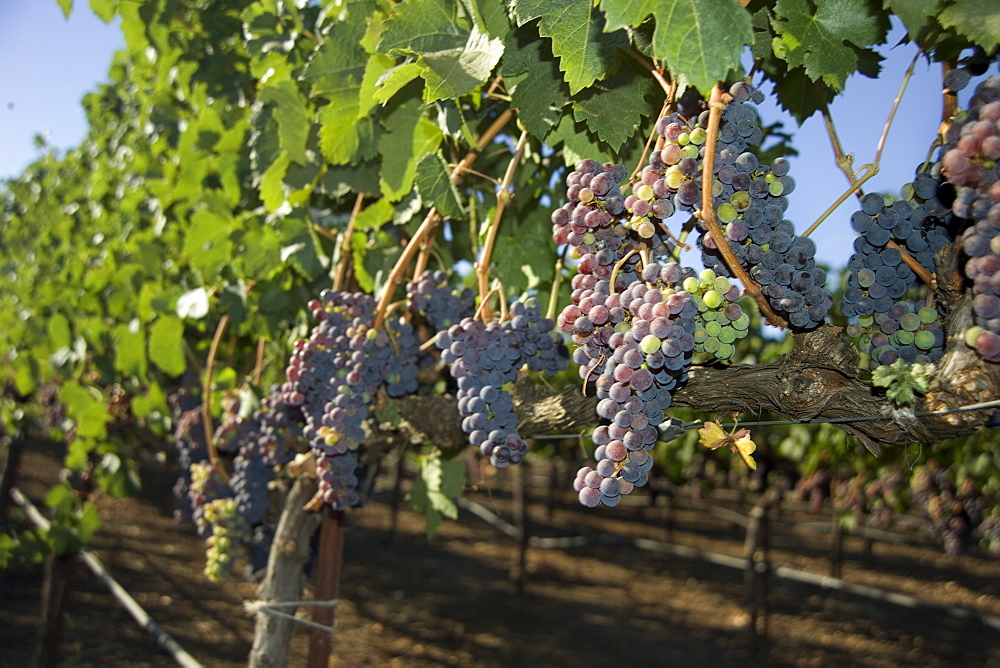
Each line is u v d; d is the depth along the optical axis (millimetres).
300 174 2551
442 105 1839
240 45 3404
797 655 8602
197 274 3400
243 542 3053
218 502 2879
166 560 9914
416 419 2125
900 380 1202
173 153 4145
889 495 8391
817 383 1312
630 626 9273
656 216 1262
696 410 1465
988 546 8242
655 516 18250
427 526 2658
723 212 1235
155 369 4094
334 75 2072
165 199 3947
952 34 1326
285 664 2582
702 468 11055
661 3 1062
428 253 2258
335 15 2473
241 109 3334
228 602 8602
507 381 1679
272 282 2902
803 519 18453
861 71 1626
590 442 2113
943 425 1189
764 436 8242
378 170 2402
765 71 1678
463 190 2510
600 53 1380
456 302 2010
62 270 6051
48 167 9250
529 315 1705
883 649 8906
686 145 1254
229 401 3137
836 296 6328
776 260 1246
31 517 8961
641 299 1206
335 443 1918
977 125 1100
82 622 7332
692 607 10344
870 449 1335
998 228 1095
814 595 11320
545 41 1619
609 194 1371
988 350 1097
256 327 3027
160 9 3391
